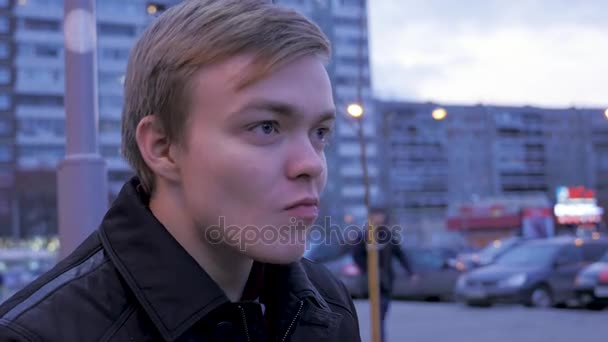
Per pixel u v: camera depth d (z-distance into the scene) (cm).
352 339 144
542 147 8675
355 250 769
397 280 1667
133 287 107
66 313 103
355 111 773
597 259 1439
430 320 1208
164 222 113
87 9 271
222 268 115
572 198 3556
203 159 104
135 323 107
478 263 1697
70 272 110
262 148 103
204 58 101
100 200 265
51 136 6347
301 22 104
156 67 107
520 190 8506
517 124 8606
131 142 113
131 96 112
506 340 966
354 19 6112
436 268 1653
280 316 124
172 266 107
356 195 6681
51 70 6397
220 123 102
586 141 7156
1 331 99
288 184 104
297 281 127
